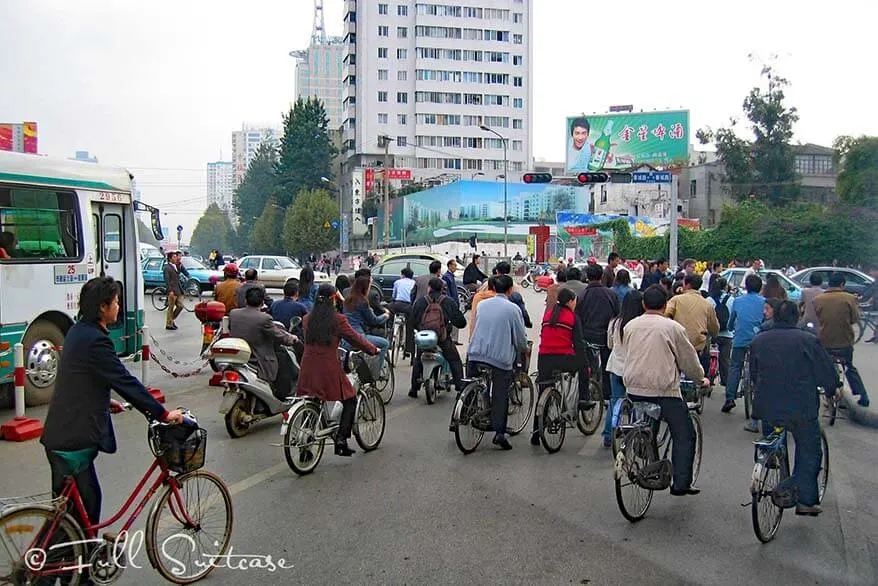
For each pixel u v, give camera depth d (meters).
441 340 11.12
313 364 7.42
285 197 90.00
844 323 10.54
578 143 70.75
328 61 173.12
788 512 6.51
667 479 6.28
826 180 58.66
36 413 10.41
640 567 5.19
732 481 7.33
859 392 10.63
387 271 24.83
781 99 53.22
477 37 99.75
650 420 6.30
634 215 65.62
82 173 11.80
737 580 5.00
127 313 12.79
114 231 12.58
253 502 6.51
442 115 99.06
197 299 31.89
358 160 98.50
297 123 90.81
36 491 6.83
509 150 101.06
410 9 98.38
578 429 9.25
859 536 5.89
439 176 92.12
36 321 10.91
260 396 8.92
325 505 6.44
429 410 10.62
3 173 10.32
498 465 7.79
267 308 10.62
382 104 97.81
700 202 64.94
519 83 101.44
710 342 11.55
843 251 39.53
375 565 5.17
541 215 73.00
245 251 117.12
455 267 16.16
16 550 4.18
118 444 8.54
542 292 37.44
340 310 10.60
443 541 5.62
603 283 11.23
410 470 7.56
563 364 8.48
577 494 6.82
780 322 6.00
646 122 68.56
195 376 13.59
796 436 5.93
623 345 6.48
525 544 5.57
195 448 4.84
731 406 10.72
